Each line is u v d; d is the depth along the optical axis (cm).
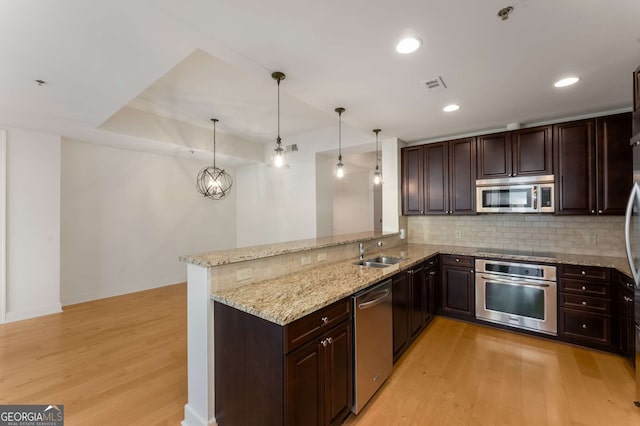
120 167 484
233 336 170
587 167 301
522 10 151
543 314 305
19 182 368
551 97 265
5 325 349
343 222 811
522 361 263
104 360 268
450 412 199
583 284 284
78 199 439
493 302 334
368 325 208
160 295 480
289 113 418
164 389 226
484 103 278
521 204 333
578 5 146
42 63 212
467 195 371
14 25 168
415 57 197
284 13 153
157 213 534
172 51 196
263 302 167
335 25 163
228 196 656
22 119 333
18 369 252
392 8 149
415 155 412
